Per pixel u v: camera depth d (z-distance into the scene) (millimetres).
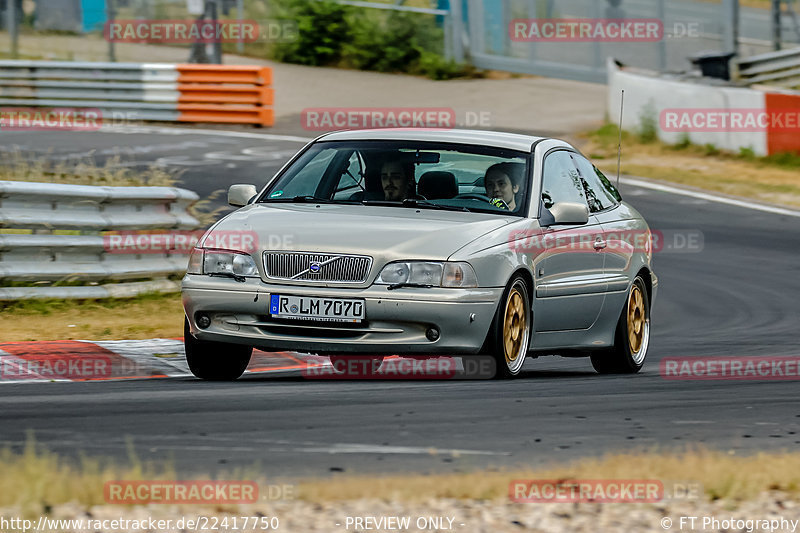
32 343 34094
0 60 110125
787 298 50625
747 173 82375
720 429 23344
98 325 38312
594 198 33469
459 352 27328
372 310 26859
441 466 18844
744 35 106250
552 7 112062
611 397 27047
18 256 41156
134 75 99312
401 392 26609
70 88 100625
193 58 111938
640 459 18984
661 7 106625
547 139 32938
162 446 20078
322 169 31375
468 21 119250
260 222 28547
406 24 121250
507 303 28016
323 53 124375
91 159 74500
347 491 16734
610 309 32625
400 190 30266
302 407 24359
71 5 122125
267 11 127312
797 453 20562
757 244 62594
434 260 27109
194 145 84938
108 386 27625
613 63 101375
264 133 93938
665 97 90062
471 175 30406
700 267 57188
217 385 27906
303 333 27359
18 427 21766
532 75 117062
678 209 70688
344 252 27188
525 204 29984
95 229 43719
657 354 37969
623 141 91125
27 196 41688
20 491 15891
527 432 22125
